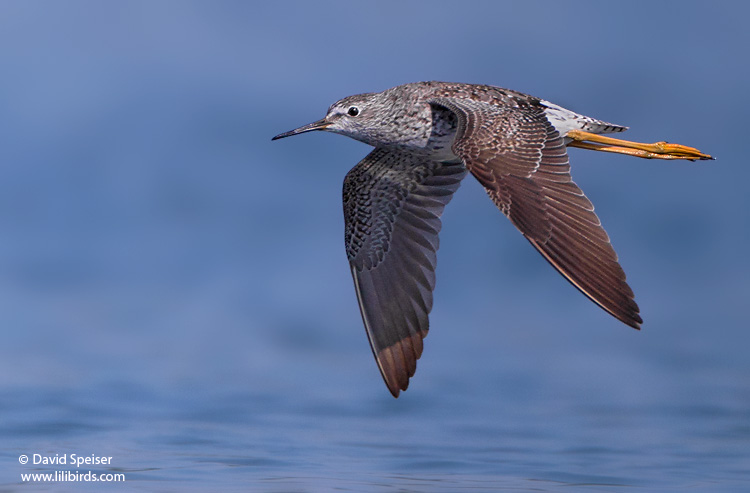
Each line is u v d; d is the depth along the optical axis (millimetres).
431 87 12859
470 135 10516
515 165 10188
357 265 12867
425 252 12883
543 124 10781
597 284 9430
